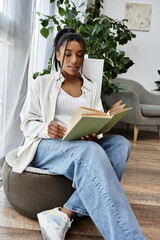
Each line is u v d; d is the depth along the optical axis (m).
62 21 2.15
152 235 1.10
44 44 2.00
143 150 2.72
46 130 1.03
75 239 1.03
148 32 3.96
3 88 1.46
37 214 1.01
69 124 0.95
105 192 0.84
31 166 1.17
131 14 3.92
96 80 1.57
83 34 2.34
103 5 3.92
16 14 1.44
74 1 2.57
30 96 1.15
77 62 1.13
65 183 1.08
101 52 2.63
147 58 4.01
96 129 1.00
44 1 2.00
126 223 0.81
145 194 1.56
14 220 1.13
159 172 2.03
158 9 3.91
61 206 1.10
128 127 3.92
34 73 1.89
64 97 1.16
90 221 1.18
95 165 0.89
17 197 1.11
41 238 1.01
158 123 3.31
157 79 4.04
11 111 1.52
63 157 1.00
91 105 1.26
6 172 1.14
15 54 1.47
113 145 1.08
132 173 1.95
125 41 3.10
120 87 2.75
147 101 3.71
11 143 1.57
